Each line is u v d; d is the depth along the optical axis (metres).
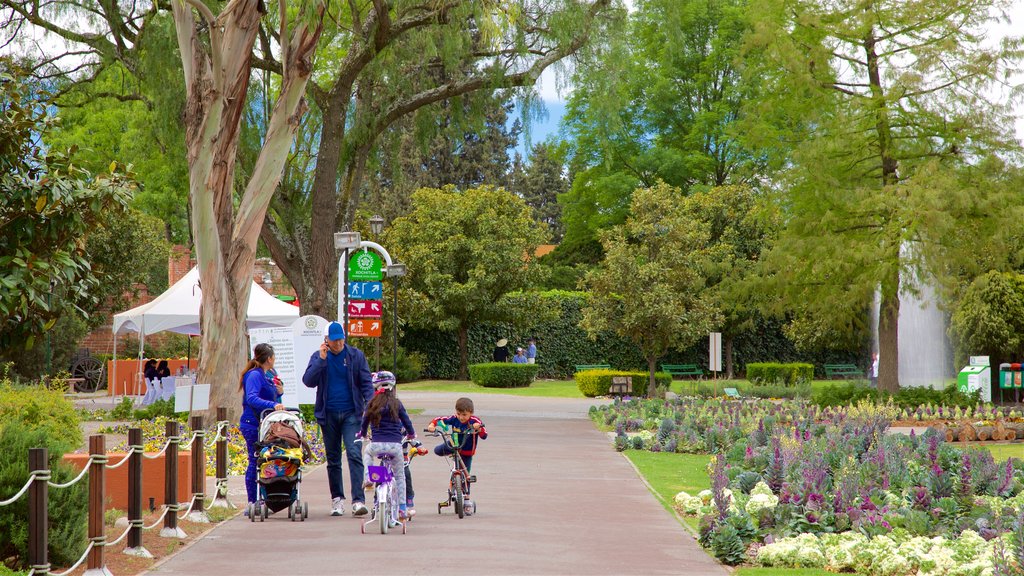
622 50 24.92
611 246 39.62
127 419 23.75
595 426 24.05
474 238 46.56
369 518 11.11
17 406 13.70
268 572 8.14
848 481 10.52
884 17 29.05
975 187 28.56
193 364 38.47
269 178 20.39
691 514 11.43
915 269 29.92
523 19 24.61
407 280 45.19
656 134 58.53
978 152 28.84
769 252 30.94
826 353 53.72
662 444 18.67
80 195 13.14
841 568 8.60
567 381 49.03
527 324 46.84
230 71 19.34
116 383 34.59
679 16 26.25
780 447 13.75
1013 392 36.34
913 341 41.31
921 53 28.22
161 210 49.19
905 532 9.51
